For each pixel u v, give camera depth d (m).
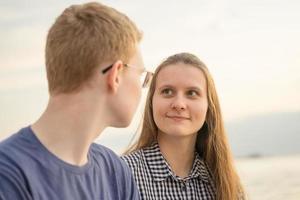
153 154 2.33
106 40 1.36
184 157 2.35
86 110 1.37
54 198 1.32
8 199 1.24
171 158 2.34
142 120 2.42
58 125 1.37
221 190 2.38
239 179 2.50
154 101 2.30
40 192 1.30
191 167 2.38
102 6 1.42
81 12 1.38
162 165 2.31
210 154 2.42
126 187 1.61
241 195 2.51
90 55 1.35
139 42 1.48
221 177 2.39
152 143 2.39
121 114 1.44
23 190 1.27
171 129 2.25
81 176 1.41
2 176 1.25
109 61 1.38
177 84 2.26
